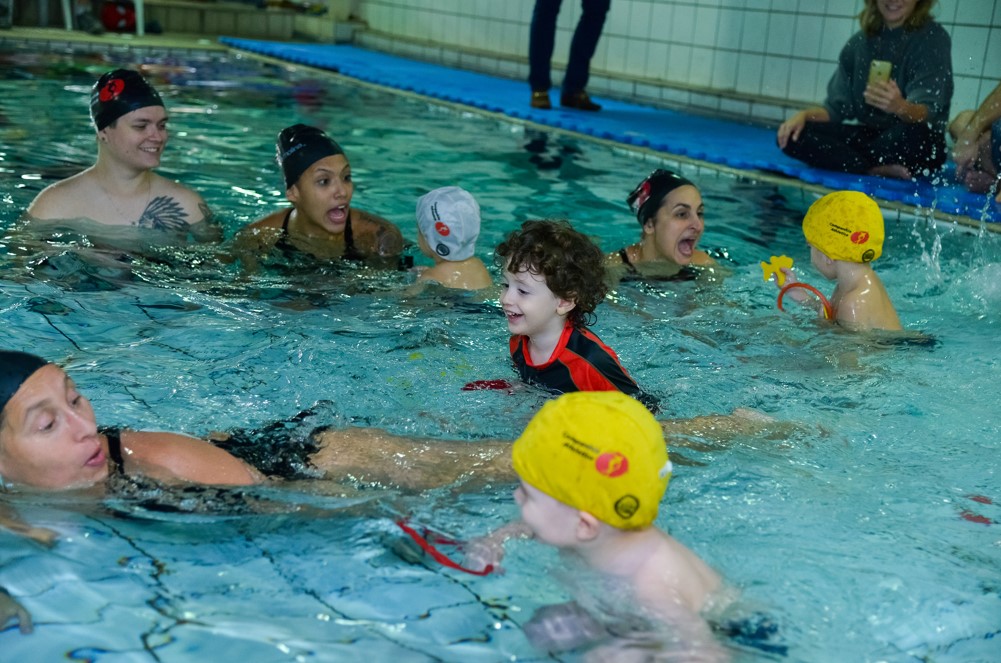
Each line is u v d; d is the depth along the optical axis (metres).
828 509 2.93
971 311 4.93
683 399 3.75
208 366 3.84
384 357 4.01
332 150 5.29
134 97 5.34
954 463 3.28
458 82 11.97
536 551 2.62
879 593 2.51
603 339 4.31
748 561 2.63
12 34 13.10
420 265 5.39
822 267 4.67
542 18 10.00
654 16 11.46
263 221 5.63
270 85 11.48
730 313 4.74
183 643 2.22
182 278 4.89
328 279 5.00
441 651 2.23
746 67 10.70
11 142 7.59
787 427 3.48
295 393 3.63
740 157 8.39
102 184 5.55
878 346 4.32
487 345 4.20
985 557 2.71
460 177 7.46
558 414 2.48
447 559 2.61
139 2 14.35
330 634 2.28
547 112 10.19
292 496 2.90
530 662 2.21
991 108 7.21
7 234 5.25
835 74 8.27
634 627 2.33
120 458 2.91
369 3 15.35
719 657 2.24
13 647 2.19
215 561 2.56
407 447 3.18
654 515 2.48
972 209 6.88
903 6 7.71
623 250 5.46
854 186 7.48
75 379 3.62
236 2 16.00
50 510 2.74
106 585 2.43
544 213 6.52
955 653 2.30
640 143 8.98
